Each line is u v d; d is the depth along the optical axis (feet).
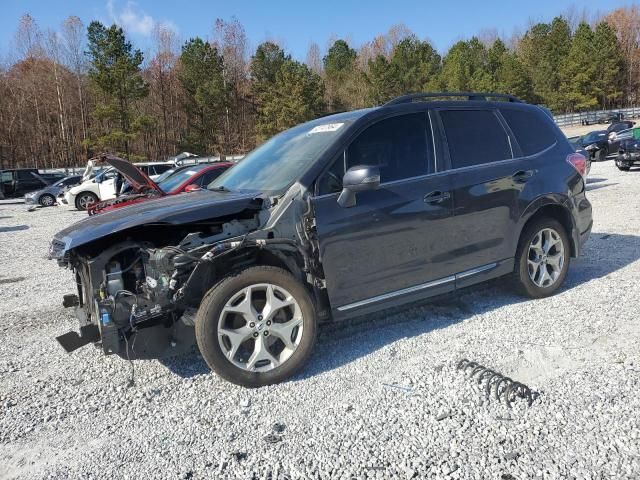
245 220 11.54
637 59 267.59
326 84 237.04
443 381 10.84
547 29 277.85
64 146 184.34
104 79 146.30
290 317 11.66
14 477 8.67
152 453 9.06
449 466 8.06
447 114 14.39
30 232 45.42
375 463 8.29
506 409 9.58
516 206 14.84
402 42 249.75
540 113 16.70
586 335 12.82
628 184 44.78
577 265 19.47
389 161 13.03
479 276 14.34
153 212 11.19
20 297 21.15
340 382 11.27
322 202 11.80
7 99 179.52
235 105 201.16
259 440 9.23
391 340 13.39
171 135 204.03
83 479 8.45
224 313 10.82
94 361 13.44
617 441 8.38
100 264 10.99
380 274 12.57
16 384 12.28
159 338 11.05
